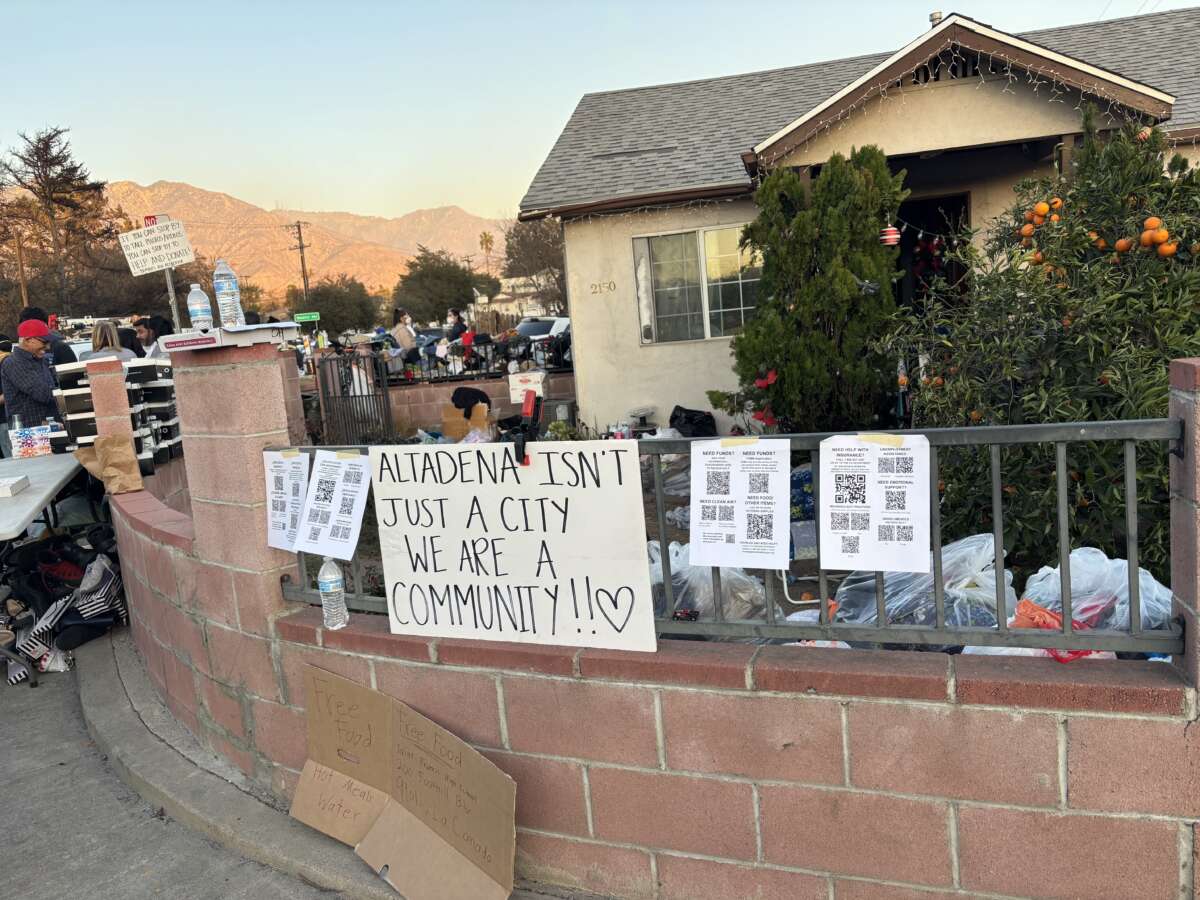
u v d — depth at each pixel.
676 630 2.73
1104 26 12.24
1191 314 3.74
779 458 2.55
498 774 2.81
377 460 3.14
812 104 11.60
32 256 55.22
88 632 5.85
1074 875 2.32
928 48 8.02
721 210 10.17
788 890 2.64
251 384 3.55
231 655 3.82
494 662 2.95
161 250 7.94
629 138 11.98
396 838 3.16
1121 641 2.29
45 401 8.16
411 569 3.12
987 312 4.02
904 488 2.44
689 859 2.75
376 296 72.81
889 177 7.49
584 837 2.91
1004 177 9.66
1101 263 3.98
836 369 7.54
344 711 3.37
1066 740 2.26
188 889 3.29
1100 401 3.78
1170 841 2.22
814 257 7.63
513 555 2.92
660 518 2.72
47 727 4.96
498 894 2.80
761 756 2.60
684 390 10.59
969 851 2.41
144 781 4.00
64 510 7.28
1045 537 3.63
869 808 2.49
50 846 3.71
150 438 7.00
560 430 9.38
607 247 10.54
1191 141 8.62
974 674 2.35
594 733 2.82
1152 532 3.46
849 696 2.46
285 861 3.30
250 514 3.57
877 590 2.52
